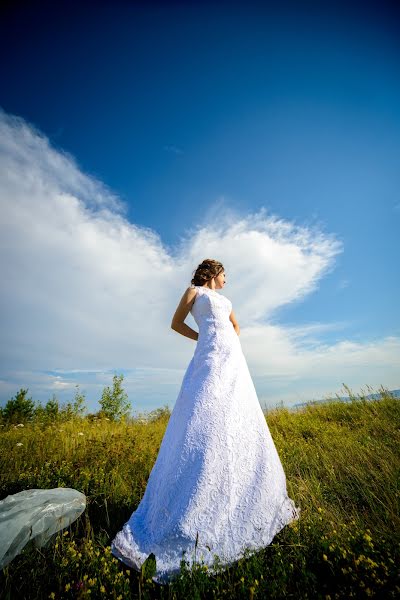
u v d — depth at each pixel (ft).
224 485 7.00
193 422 7.62
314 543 6.86
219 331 8.96
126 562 6.61
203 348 8.80
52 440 18.72
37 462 14.76
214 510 6.79
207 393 7.94
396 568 5.54
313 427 19.48
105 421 28.86
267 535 6.85
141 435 20.39
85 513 9.11
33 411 37.14
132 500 10.08
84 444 17.24
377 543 6.46
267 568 6.17
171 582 6.11
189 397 8.11
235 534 6.68
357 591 5.36
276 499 7.32
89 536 7.93
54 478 12.05
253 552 6.55
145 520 7.30
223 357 8.55
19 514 7.56
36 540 7.46
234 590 5.58
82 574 6.48
